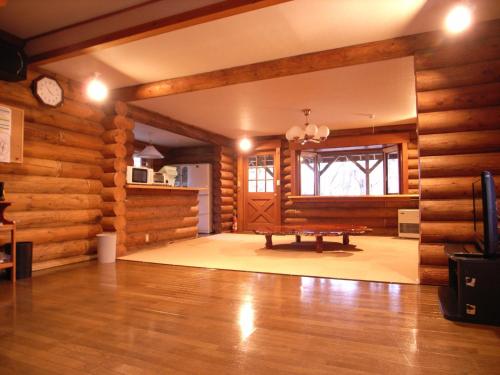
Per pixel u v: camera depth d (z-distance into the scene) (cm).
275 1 274
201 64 430
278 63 414
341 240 684
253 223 899
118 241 511
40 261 430
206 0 294
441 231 334
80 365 180
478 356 187
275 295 305
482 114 327
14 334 221
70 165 473
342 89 516
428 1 296
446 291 305
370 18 323
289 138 615
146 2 313
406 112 651
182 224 702
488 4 301
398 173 766
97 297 302
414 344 203
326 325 233
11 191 402
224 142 891
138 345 203
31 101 424
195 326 232
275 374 169
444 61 345
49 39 376
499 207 301
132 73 458
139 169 554
